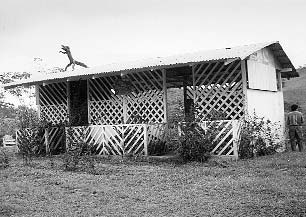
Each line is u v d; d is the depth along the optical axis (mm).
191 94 13734
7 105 29000
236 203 6816
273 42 14578
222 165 11039
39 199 7688
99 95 15875
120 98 15219
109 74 13953
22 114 18000
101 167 11609
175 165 11562
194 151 11836
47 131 15680
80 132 14859
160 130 13875
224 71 13062
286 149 15680
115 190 8297
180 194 7742
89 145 14312
